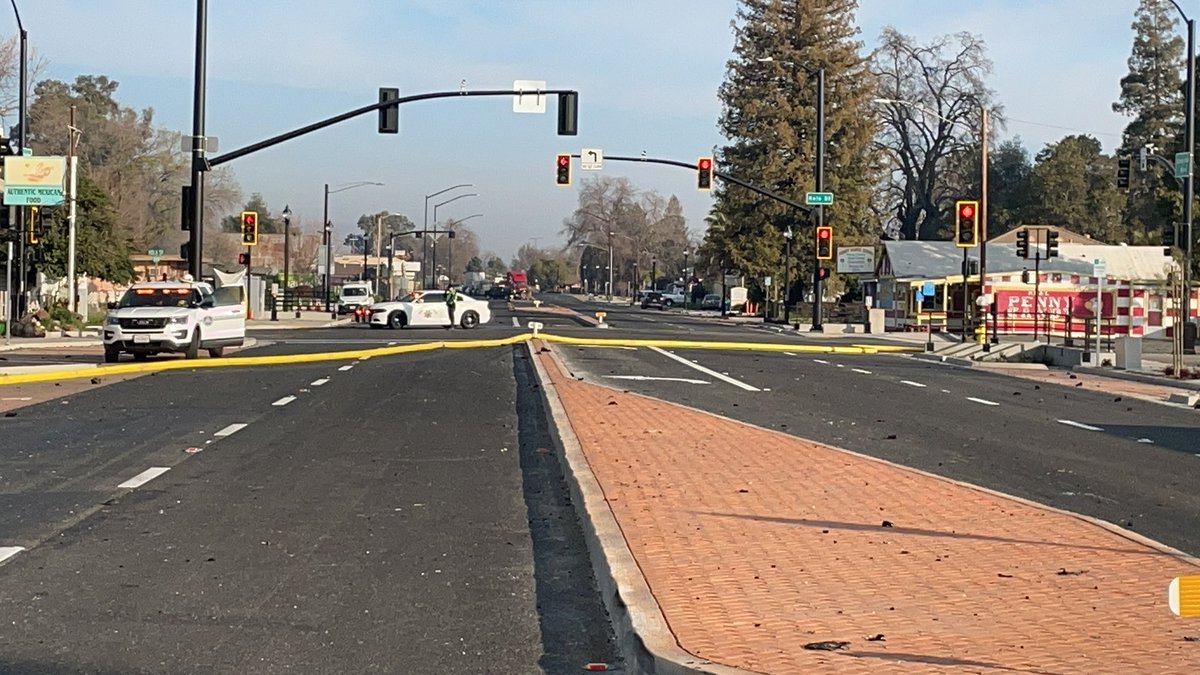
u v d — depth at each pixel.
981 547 9.41
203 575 8.93
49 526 10.52
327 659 7.05
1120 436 18.67
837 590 7.96
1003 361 39.56
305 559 9.49
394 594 8.52
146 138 109.50
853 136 85.25
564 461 13.91
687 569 8.42
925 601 7.73
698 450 14.43
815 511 10.74
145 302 30.48
